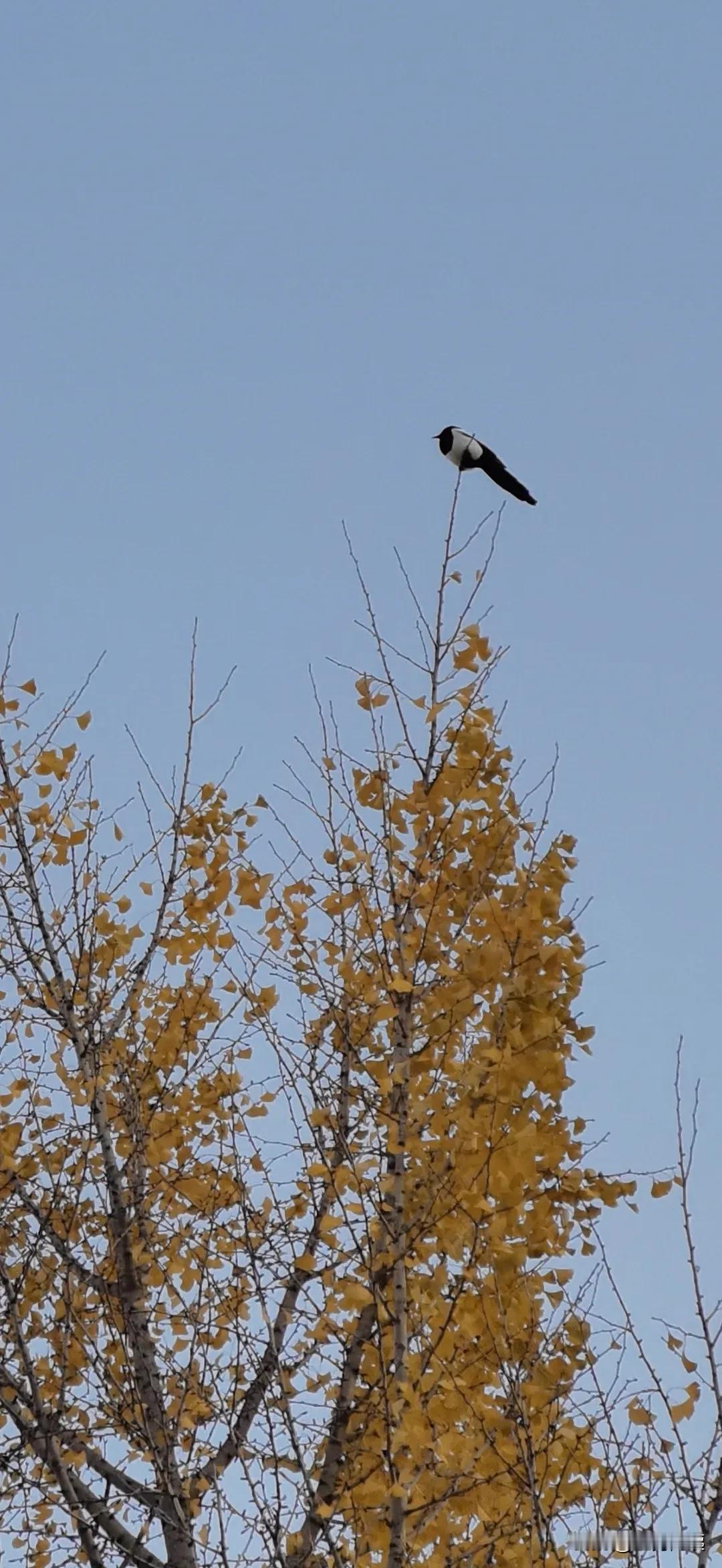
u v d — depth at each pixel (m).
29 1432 9.61
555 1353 9.07
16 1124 11.16
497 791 10.68
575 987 10.08
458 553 11.48
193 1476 9.80
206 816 12.34
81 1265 10.62
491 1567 8.42
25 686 12.65
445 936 10.24
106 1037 11.53
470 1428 8.73
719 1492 8.20
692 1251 8.77
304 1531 9.31
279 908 11.09
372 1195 9.23
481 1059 9.45
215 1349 10.16
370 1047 10.38
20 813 12.18
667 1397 8.55
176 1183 10.83
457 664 11.16
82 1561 10.12
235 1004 11.52
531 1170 9.03
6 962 11.78
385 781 10.81
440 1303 8.95
